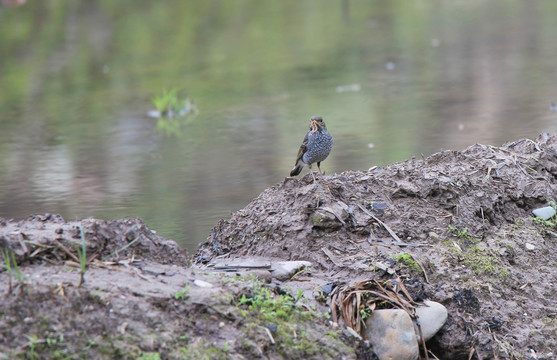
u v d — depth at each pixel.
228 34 36.91
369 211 8.30
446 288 7.22
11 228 6.68
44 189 13.66
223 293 6.24
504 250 8.10
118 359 5.39
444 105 20.44
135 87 26.14
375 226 8.09
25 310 5.46
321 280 7.26
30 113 22.66
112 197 12.83
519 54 28.80
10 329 5.32
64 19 40.16
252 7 43.12
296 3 44.25
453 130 17.17
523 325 7.12
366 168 13.80
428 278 7.36
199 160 15.65
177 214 11.48
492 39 32.59
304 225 8.03
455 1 44.03
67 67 30.38
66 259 6.36
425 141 16.05
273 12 41.91
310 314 6.44
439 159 9.75
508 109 19.31
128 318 5.68
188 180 13.91
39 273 5.99
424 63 27.95
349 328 6.45
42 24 38.81
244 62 30.09
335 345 6.19
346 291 6.86
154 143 17.69
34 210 12.13
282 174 14.05
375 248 7.74
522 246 8.29
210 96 23.88
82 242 6.31
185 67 29.78
